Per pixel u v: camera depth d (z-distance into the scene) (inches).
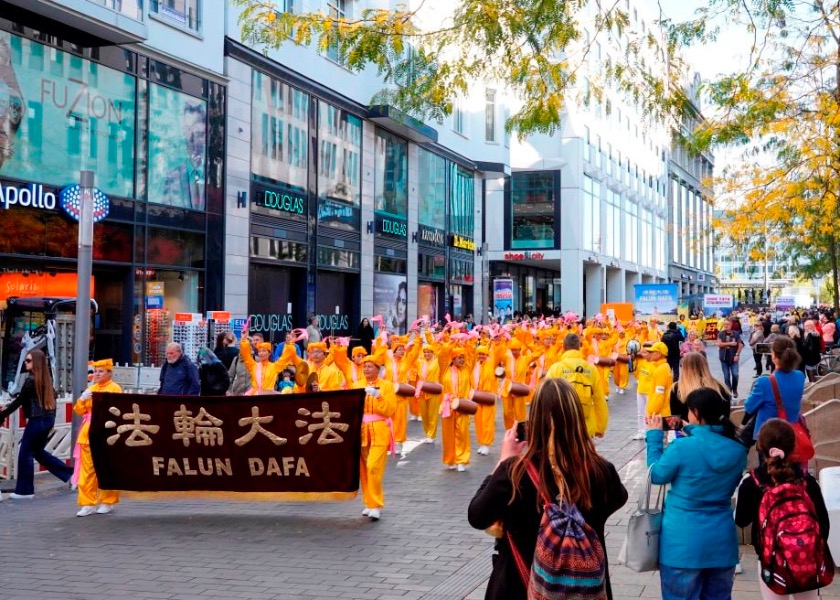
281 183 1022.4
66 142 736.3
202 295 890.1
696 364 251.0
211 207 903.7
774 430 197.2
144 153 818.2
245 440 379.6
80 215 483.8
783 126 563.8
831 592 259.3
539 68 448.1
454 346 579.5
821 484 291.9
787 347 280.8
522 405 599.2
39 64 711.7
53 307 672.4
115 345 802.2
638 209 2746.1
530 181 2126.0
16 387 605.0
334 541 335.0
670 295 1599.4
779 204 621.6
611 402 833.5
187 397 382.6
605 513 152.3
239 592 269.7
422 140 1366.9
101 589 274.4
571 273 2096.5
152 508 402.6
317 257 1099.3
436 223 1467.8
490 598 152.7
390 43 510.9
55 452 479.5
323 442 375.2
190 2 876.6
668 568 187.0
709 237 1144.2
